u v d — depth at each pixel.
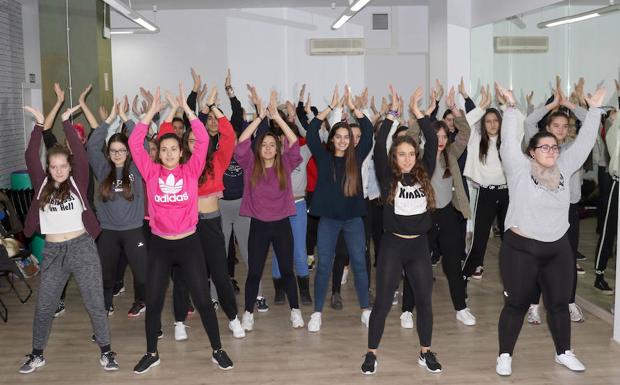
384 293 4.16
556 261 4.09
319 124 4.89
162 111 10.33
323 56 10.72
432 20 9.33
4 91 8.93
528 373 4.24
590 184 5.45
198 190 4.69
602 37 5.26
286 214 5.00
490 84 8.30
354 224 5.00
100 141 4.96
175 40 10.53
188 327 5.28
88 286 4.30
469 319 5.23
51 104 7.98
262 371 4.34
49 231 4.21
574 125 5.47
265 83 10.68
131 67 10.55
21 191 7.44
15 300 6.21
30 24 9.68
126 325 5.39
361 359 4.54
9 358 4.66
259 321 5.43
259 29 10.59
